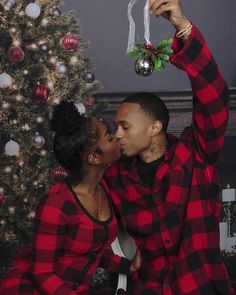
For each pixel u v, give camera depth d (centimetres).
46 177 542
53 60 551
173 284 245
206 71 233
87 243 240
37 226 235
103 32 719
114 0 718
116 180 254
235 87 688
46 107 560
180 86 721
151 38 716
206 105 237
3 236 521
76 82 568
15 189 530
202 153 248
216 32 727
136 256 258
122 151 249
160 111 249
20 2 530
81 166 239
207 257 245
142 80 722
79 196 240
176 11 225
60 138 237
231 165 689
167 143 255
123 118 246
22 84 531
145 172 252
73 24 584
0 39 540
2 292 249
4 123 530
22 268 250
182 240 244
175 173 246
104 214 246
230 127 689
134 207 251
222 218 642
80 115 240
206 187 247
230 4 725
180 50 233
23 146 532
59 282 234
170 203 245
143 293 249
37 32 543
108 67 721
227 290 247
